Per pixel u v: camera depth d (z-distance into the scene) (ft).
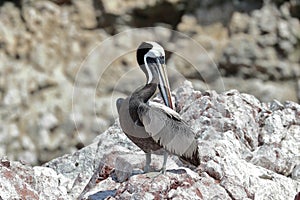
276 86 92.89
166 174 36.58
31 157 85.10
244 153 42.27
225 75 93.45
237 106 44.57
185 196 35.65
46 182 40.22
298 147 42.91
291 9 97.04
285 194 39.14
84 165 44.47
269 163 41.86
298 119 44.83
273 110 46.16
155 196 35.60
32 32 93.76
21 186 36.52
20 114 87.45
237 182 37.32
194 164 38.06
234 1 96.99
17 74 90.22
